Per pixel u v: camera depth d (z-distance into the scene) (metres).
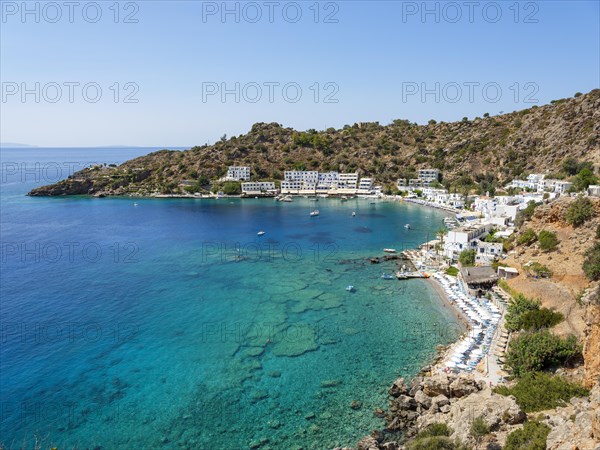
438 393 56.59
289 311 89.19
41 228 178.62
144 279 110.75
